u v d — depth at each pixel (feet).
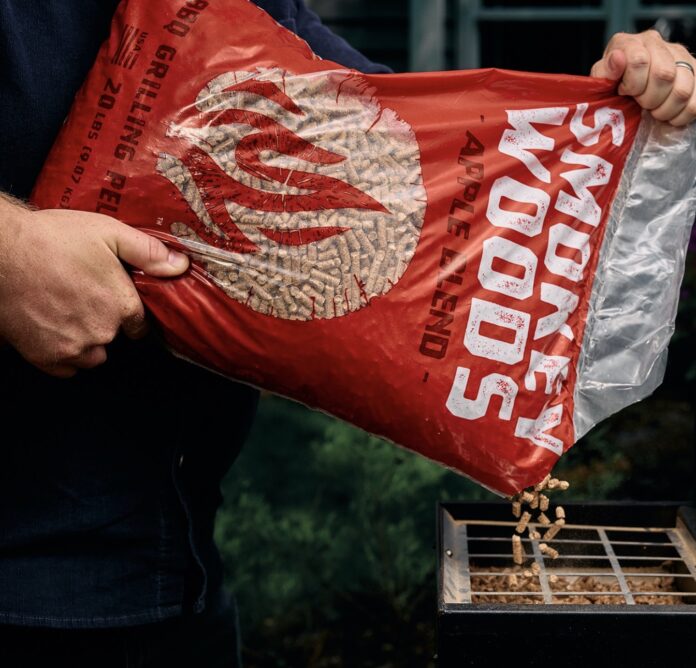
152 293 3.67
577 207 3.94
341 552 7.88
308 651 7.62
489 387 3.74
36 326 3.52
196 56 3.73
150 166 3.66
